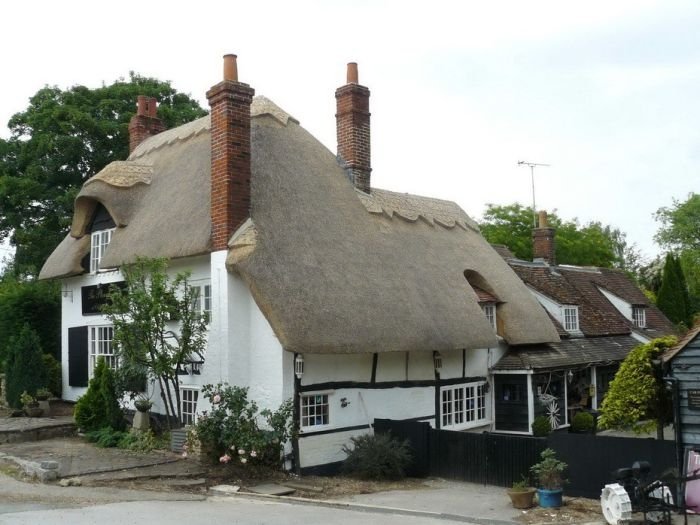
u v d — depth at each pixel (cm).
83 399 1720
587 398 2439
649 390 1390
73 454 1483
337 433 1592
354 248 1744
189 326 1533
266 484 1353
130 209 1895
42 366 2077
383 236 1902
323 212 1756
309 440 1523
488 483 1489
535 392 2138
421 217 2169
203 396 1491
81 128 3055
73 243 2162
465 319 1878
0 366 2328
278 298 1457
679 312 3700
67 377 2195
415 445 1603
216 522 997
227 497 1237
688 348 1198
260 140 1777
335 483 1438
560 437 1345
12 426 1708
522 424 2098
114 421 1684
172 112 3303
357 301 1599
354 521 1062
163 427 1691
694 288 4672
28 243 3045
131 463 1390
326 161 1958
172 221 1697
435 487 1464
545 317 2297
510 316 2172
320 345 1451
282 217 1627
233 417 1401
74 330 2145
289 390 1481
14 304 2405
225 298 1513
